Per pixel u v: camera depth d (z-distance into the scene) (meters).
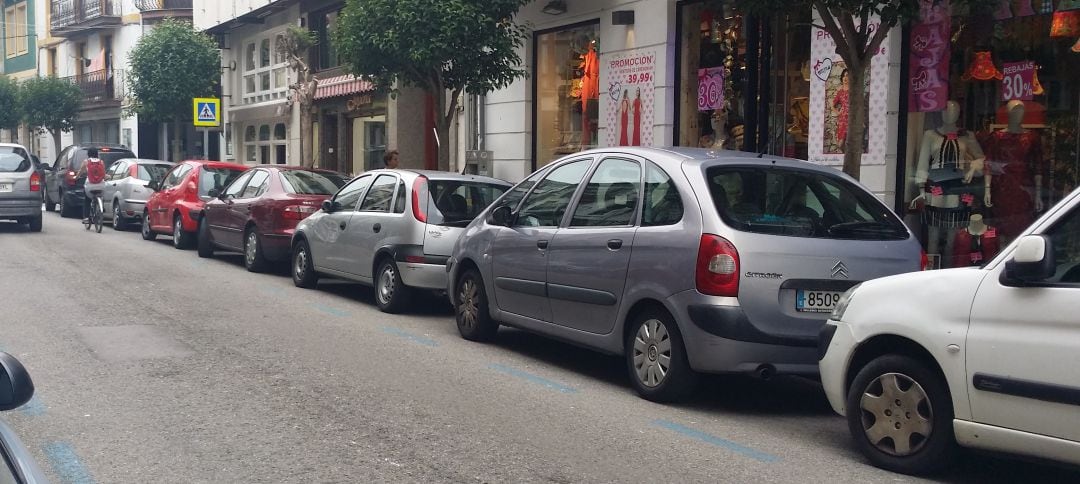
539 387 7.76
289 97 28.27
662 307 7.14
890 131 11.94
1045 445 4.94
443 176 11.46
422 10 14.72
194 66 32.22
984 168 11.32
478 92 15.94
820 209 7.20
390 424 6.52
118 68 43.59
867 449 5.84
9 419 6.47
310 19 28.12
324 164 28.12
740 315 6.62
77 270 14.66
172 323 10.21
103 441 6.03
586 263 7.80
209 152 37.72
